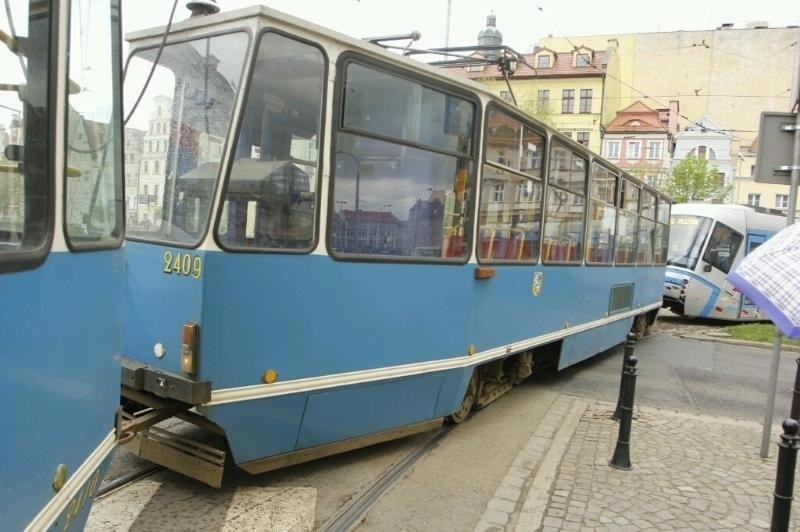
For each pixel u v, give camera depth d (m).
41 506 1.96
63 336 2.13
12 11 1.87
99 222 2.55
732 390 8.71
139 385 3.87
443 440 5.66
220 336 3.73
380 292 4.62
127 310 4.09
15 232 1.87
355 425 4.67
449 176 5.18
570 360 8.34
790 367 10.93
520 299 6.49
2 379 1.70
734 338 13.87
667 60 67.38
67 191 2.17
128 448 4.39
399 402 4.97
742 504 4.41
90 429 2.43
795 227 4.46
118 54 2.78
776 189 57.28
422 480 4.71
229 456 4.82
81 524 2.45
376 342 4.64
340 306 4.36
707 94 66.44
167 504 4.02
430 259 5.03
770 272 4.12
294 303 4.08
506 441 5.71
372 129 4.47
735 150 57.34
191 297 3.71
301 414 4.25
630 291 10.99
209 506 4.02
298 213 4.07
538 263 6.87
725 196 42.41
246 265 3.82
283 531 3.75
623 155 52.19
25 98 1.92
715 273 16.95
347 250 4.38
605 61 51.28
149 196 4.05
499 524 4.02
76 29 2.27
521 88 49.00
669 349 12.19
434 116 4.96
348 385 4.47
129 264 4.07
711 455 5.44
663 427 6.24
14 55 1.87
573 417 6.57
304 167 4.08
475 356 5.68
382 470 4.84
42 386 1.96
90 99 2.44
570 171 7.58
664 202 13.26
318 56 4.08
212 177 3.74
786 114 5.57
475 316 5.63
